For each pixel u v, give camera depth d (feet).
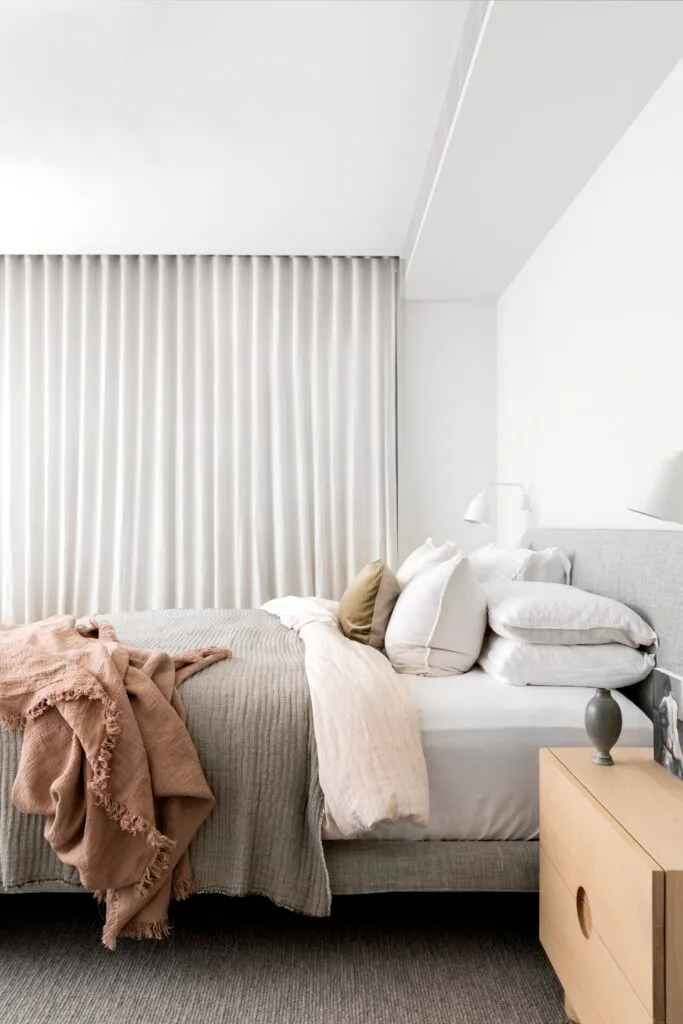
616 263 7.98
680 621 5.96
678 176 6.55
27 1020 4.98
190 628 8.69
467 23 6.95
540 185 8.98
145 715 5.65
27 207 11.42
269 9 7.01
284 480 13.76
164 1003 5.14
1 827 5.58
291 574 13.80
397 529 13.91
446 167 8.50
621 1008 3.94
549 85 6.86
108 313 13.73
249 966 5.56
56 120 8.93
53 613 13.78
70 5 6.97
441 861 5.71
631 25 6.01
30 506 13.74
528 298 11.75
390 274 13.85
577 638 6.56
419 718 5.98
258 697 5.97
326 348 13.92
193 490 13.85
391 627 7.36
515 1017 5.00
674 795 4.55
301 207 11.44
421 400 14.12
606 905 4.14
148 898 5.32
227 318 13.84
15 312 13.82
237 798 5.67
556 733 5.94
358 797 5.41
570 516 9.59
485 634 7.33
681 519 4.69
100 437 13.74
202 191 10.85
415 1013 5.04
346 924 6.14
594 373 8.71
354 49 7.59
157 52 7.66
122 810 5.29
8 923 6.16
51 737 5.56
